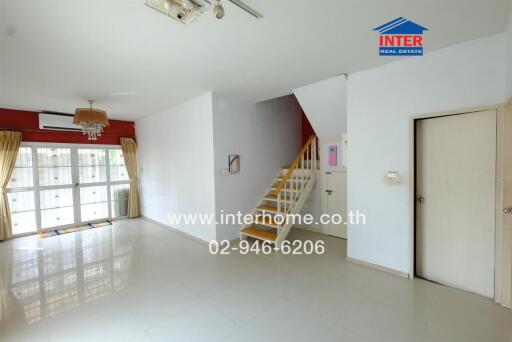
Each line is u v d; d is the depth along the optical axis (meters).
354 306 2.31
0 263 3.43
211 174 3.99
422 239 2.80
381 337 1.89
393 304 2.32
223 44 2.30
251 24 1.98
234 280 2.87
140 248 4.01
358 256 3.25
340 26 2.04
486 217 2.37
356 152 3.15
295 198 4.38
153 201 5.75
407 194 2.75
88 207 5.62
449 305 2.28
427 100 2.57
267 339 1.90
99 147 5.71
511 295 2.18
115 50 2.36
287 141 5.35
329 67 2.91
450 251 2.61
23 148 4.75
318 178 4.73
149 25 1.95
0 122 4.44
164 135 5.15
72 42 2.19
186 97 4.16
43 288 2.72
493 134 2.29
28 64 2.61
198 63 2.73
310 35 2.17
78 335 1.97
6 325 2.10
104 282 2.86
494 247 2.33
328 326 2.03
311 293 2.55
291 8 1.78
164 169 5.23
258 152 4.69
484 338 1.86
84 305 2.39
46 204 5.05
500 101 2.20
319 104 3.75
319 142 4.62
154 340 1.91
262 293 2.57
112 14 1.79
